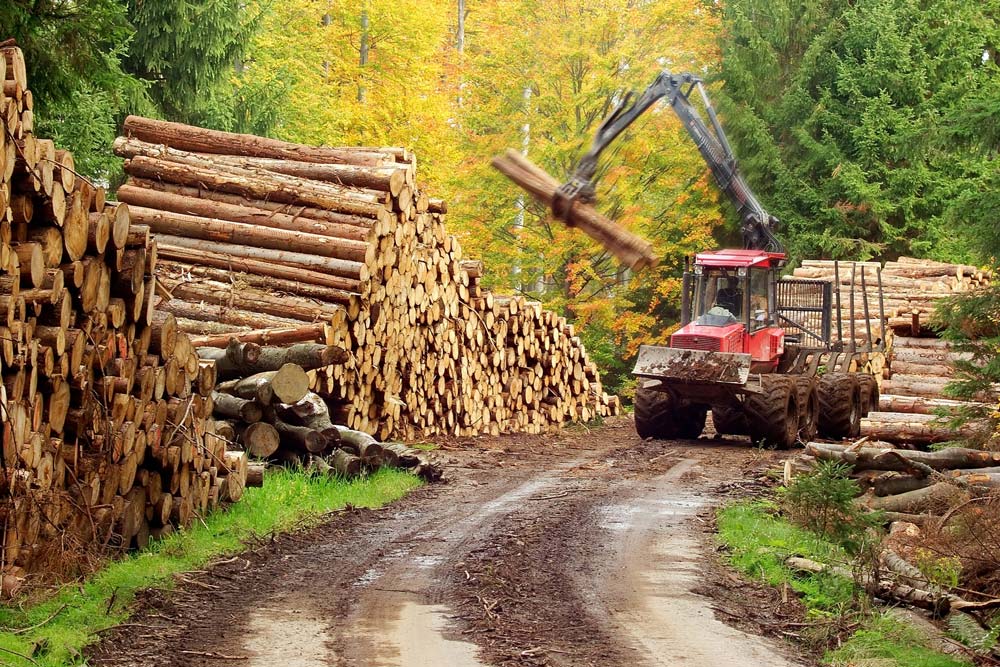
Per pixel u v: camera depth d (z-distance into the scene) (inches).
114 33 1357.0
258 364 1236.5
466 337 1833.2
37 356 722.2
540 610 764.6
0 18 1236.5
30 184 715.4
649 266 890.1
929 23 3403.1
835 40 3415.4
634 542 1009.5
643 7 2652.6
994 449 1346.0
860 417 1988.2
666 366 1712.6
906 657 712.4
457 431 1820.9
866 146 3253.0
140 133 1571.1
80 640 645.3
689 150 2578.7
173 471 897.5
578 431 2116.1
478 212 2679.6
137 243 842.2
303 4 2967.5
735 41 3403.1
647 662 655.1
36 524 725.3
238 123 2500.0
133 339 856.3
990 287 1330.0
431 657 648.4
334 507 1114.1
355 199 1498.5
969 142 1482.5
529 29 2642.7
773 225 1840.6
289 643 670.5
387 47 3095.5
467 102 2829.7
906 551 993.5
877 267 2650.1
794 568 911.0
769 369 1895.9
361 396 1530.5
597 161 1107.3
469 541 993.5
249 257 1477.6
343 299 1451.8
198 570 834.8
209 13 2251.5
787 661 679.7
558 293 2783.0
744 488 1344.7
